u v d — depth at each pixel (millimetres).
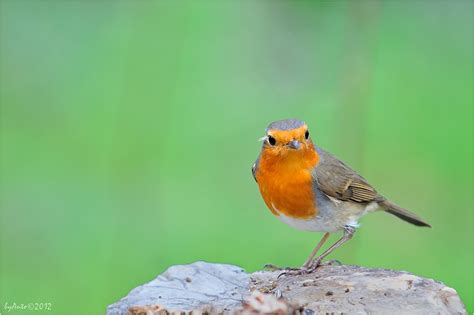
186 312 7469
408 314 7137
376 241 13188
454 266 12758
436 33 16438
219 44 16656
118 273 12781
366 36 13211
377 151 14484
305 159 8867
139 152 15008
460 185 13938
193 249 13109
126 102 15867
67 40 17156
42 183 14398
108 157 14898
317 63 15820
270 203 9070
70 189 14328
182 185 14250
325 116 15078
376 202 9703
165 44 16797
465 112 15070
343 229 9250
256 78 16047
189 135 15227
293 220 9086
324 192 8961
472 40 16266
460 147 14570
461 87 15594
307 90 15703
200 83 16094
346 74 13227
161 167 14570
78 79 16656
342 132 13102
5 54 16984
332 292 7594
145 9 17156
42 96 16219
